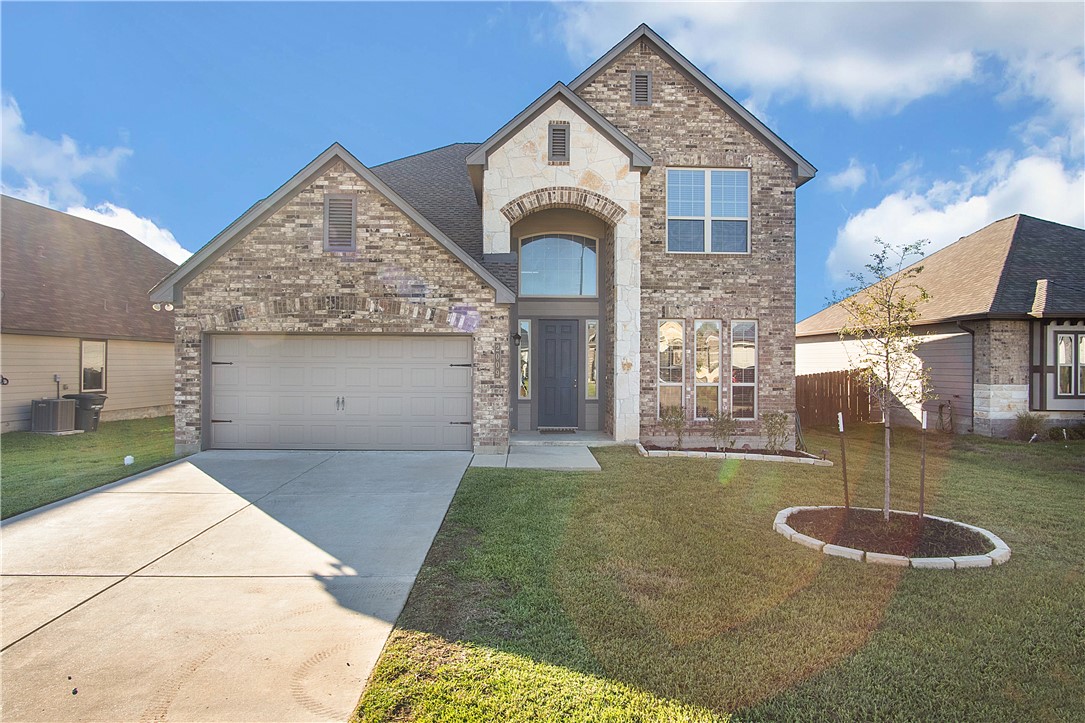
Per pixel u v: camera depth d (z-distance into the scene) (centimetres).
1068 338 1427
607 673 340
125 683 327
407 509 684
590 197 1191
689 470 930
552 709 306
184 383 1035
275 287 1035
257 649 366
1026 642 377
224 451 1047
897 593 450
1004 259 1582
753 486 823
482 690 322
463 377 1066
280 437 1060
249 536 589
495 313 1046
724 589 458
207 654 359
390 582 472
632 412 1202
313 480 830
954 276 1723
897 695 320
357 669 343
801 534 585
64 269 1786
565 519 647
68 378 1593
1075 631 393
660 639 380
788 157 1284
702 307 1275
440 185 1598
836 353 2039
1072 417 1411
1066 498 777
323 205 1038
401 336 1062
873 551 538
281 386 1059
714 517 661
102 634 385
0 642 373
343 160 1030
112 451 1140
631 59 1283
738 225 1289
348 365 1061
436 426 1066
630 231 1199
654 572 494
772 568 503
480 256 1250
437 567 505
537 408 1341
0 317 1399
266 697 315
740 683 330
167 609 423
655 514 671
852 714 304
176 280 1024
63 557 529
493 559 523
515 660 354
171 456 1019
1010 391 1419
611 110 1277
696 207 1287
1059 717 303
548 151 1188
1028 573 493
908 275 688
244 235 1035
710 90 1273
